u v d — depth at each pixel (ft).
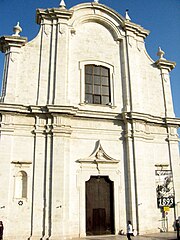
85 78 81.15
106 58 85.20
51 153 68.74
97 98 80.48
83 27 86.12
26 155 67.87
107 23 88.69
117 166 74.84
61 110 70.59
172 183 79.25
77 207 68.08
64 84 75.15
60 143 69.26
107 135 76.38
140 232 69.10
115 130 77.56
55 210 64.03
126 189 73.92
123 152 76.79
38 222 63.41
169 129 84.43
